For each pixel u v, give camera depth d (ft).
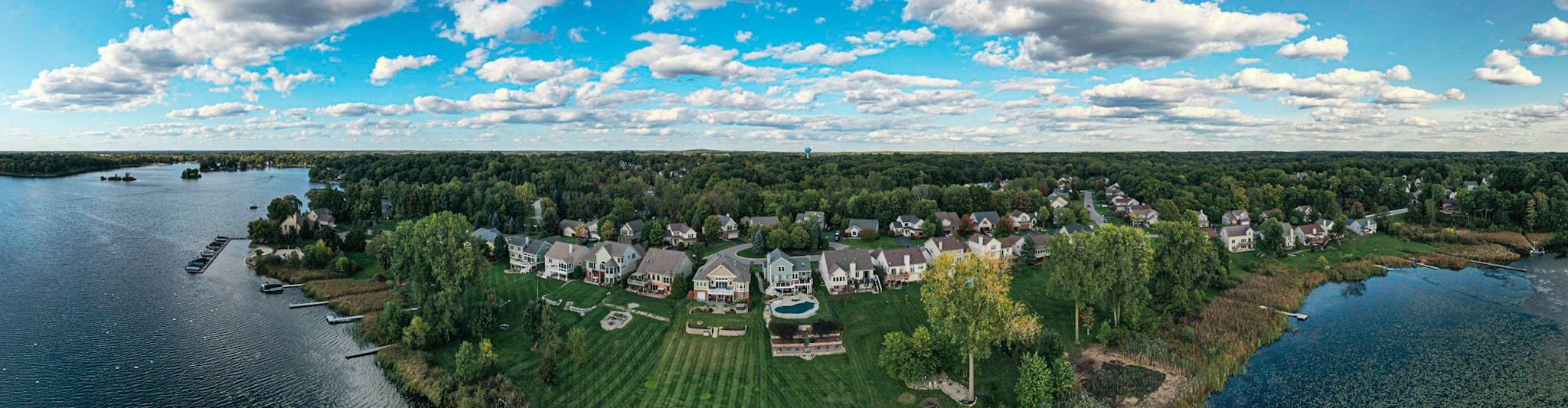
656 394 229.25
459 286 309.22
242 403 229.25
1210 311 313.94
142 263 421.18
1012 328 233.55
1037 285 362.12
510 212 582.76
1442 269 432.25
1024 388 216.54
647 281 352.49
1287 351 279.28
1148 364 255.50
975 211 593.42
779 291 343.26
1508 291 373.40
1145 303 313.53
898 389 232.73
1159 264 312.09
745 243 508.94
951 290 232.53
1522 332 298.97
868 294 342.85
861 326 291.79
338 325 306.55
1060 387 221.25
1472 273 420.77
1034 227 584.40
